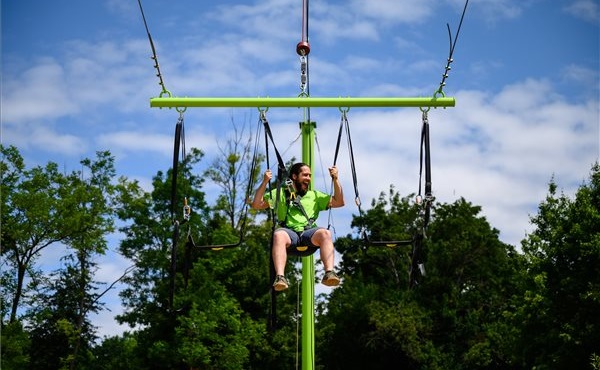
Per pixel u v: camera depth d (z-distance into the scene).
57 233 35.97
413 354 42.19
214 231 35.12
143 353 34.28
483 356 39.78
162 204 37.88
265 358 36.16
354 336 45.50
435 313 44.16
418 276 9.21
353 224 53.91
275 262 8.65
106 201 38.50
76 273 40.00
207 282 33.59
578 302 28.34
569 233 28.80
